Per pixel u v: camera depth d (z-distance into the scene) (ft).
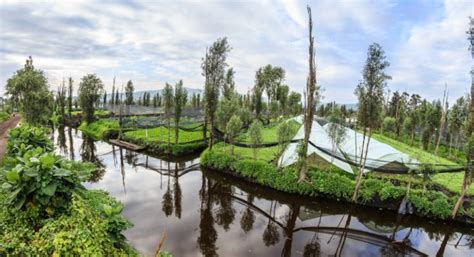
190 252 41.86
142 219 52.11
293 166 71.72
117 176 80.53
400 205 57.47
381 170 66.80
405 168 64.59
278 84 172.35
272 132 126.52
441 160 93.04
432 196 57.88
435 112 118.21
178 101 108.17
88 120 171.73
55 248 23.68
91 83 170.91
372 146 80.74
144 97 305.32
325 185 63.52
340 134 70.23
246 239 47.98
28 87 84.28
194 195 68.85
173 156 106.22
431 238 52.19
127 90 187.11
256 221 56.39
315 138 84.79
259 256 42.34
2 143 69.67
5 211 27.17
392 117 176.86
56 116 201.98
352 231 53.31
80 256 23.52
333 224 56.29
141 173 84.89
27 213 26.50
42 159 26.37
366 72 60.49
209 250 42.93
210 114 94.02
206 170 85.71
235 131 86.69
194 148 111.24
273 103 169.78
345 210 61.67
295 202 65.51
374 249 46.93
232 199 68.13
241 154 88.79
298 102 170.09
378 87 60.08
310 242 48.24
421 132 128.88
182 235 47.06
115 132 143.54
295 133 86.02
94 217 28.68
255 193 72.18
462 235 53.36
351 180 64.69
